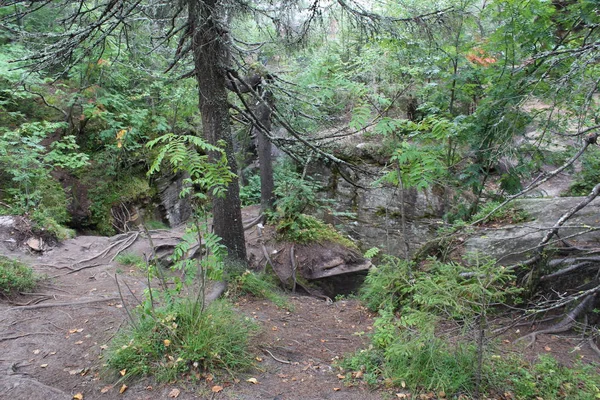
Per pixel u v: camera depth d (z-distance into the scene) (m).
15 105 10.98
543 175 4.54
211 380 3.57
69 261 7.75
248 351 4.18
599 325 4.91
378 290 6.31
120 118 12.49
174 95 12.18
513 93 6.57
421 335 3.54
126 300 5.86
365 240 11.37
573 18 6.36
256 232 9.78
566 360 4.32
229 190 6.78
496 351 4.13
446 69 8.98
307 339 5.13
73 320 5.04
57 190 10.41
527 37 6.91
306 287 8.57
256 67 8.24
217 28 6.09
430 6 8.93
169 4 6.43
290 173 10.89
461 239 6.89
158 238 9.66
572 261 5.52
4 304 5.36
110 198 11.59
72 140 10.38
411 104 11.05
